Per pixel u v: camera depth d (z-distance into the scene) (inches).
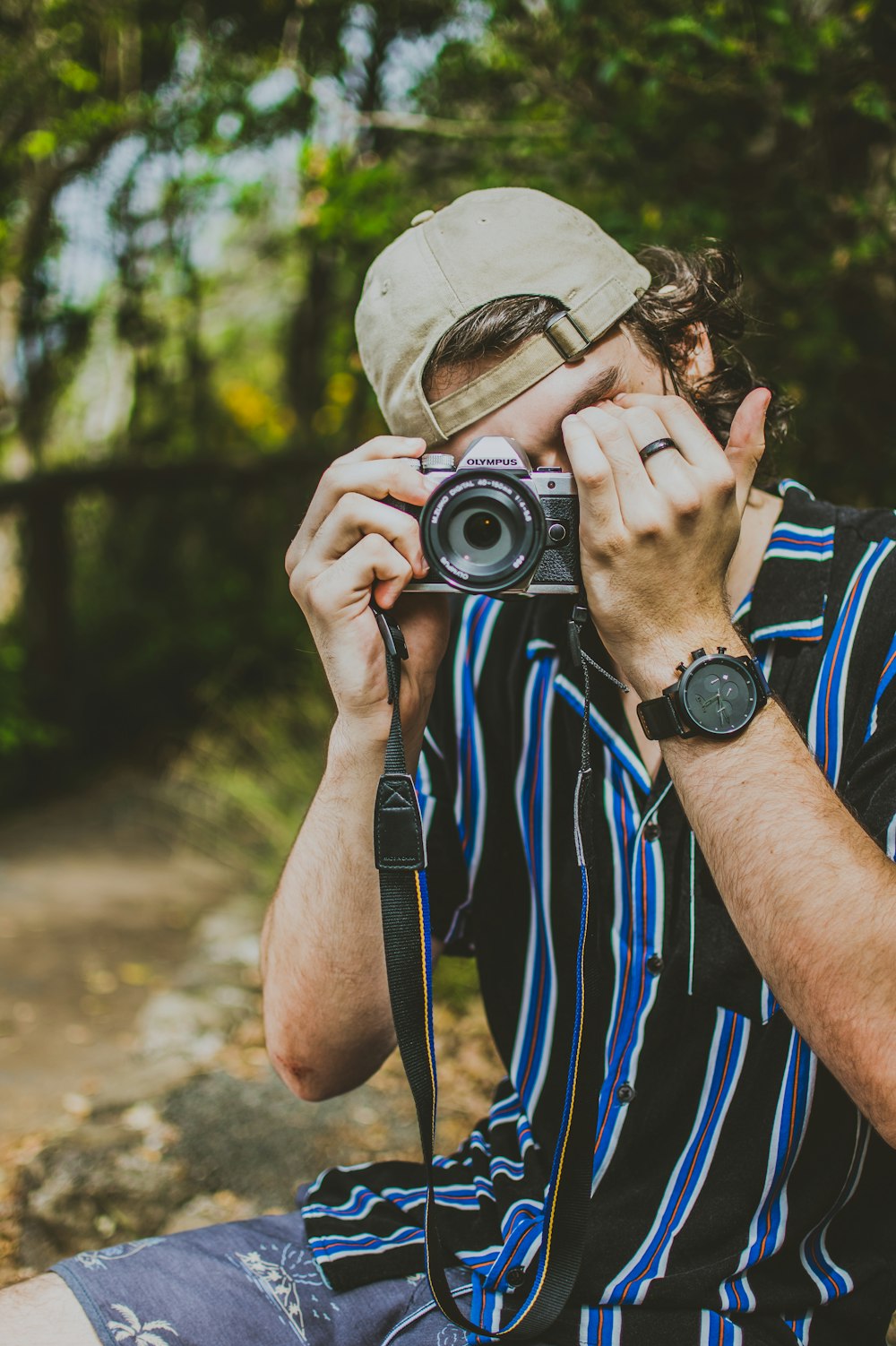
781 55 103.3
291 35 193.2
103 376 378.0
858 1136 42.5
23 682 309.9
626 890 45.4
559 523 43.2
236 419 363.3
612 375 47.1
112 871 217.8
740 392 54.0
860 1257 43.1
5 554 356.2
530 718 49.3
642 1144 44.0
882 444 112.3
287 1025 49.7
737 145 113.9
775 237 110.3
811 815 37.4
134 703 332.2
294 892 48.7
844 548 45.3
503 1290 43.4
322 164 175.8
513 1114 50.3
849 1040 35.8
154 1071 113.1
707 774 38.9
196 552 371.6
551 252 47.1
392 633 44.9
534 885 48.6
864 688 43.1
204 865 217.2
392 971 43.9
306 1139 95.7
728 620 41.0
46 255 307.3
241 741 233.6
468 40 160.6
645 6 111.0
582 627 47.3
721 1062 43.1
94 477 319.6
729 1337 40.6
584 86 123.0
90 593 366.3
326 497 46.4
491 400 47.1
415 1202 47.7
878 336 111.7
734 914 38.2
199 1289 43.4
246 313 381.7
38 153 258.1
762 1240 42.0
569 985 47.4
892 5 97.6
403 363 48.6
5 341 320.8
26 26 263.7
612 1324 41.1
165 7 247.3
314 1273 45.3
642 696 40.9
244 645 337.7
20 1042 136.3
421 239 49.3
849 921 35.8
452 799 51.4
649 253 56.8
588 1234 42.9
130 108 267.7
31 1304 42.1
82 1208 86.0
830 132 110.3
